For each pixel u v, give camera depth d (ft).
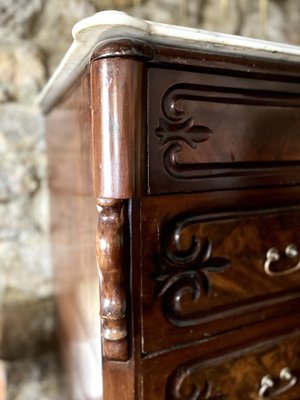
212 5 3.43
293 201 1.64
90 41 1.24
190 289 1.45
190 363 1.53
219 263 1.50
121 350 1.37
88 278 1.79
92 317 1.74
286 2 3.55
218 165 1.42
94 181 1.30
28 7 3.00
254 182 1.52
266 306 1.67
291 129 1.57
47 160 3.16
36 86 3.15
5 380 3.20
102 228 1.29
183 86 1.30
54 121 2.63
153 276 1.38
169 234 1.38
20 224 3.28
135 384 1.42
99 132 1.23
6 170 3.17
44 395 3.30
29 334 3.34
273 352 1.75
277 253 1.63
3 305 3.23
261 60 1.42
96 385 1.71
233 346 1.63
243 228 1.53
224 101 1.39
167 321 1.44
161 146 1.30
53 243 3.16
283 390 1.82
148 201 1.33
